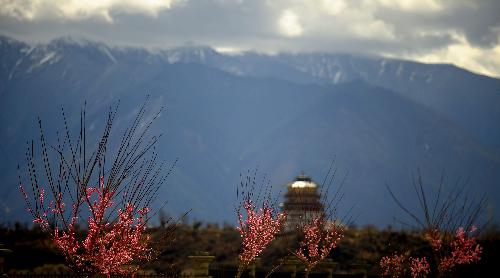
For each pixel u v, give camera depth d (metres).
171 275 59.66
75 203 33.44
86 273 33.66
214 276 73.38
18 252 92.88
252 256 48.75
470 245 61.38
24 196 33.47
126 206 34.28
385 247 102.62
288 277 72.62
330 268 74.81
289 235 67.12
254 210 49.03
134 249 34.56
